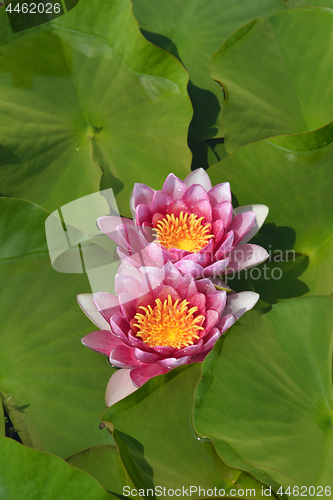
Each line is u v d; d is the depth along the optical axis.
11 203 1.34
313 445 1.27
